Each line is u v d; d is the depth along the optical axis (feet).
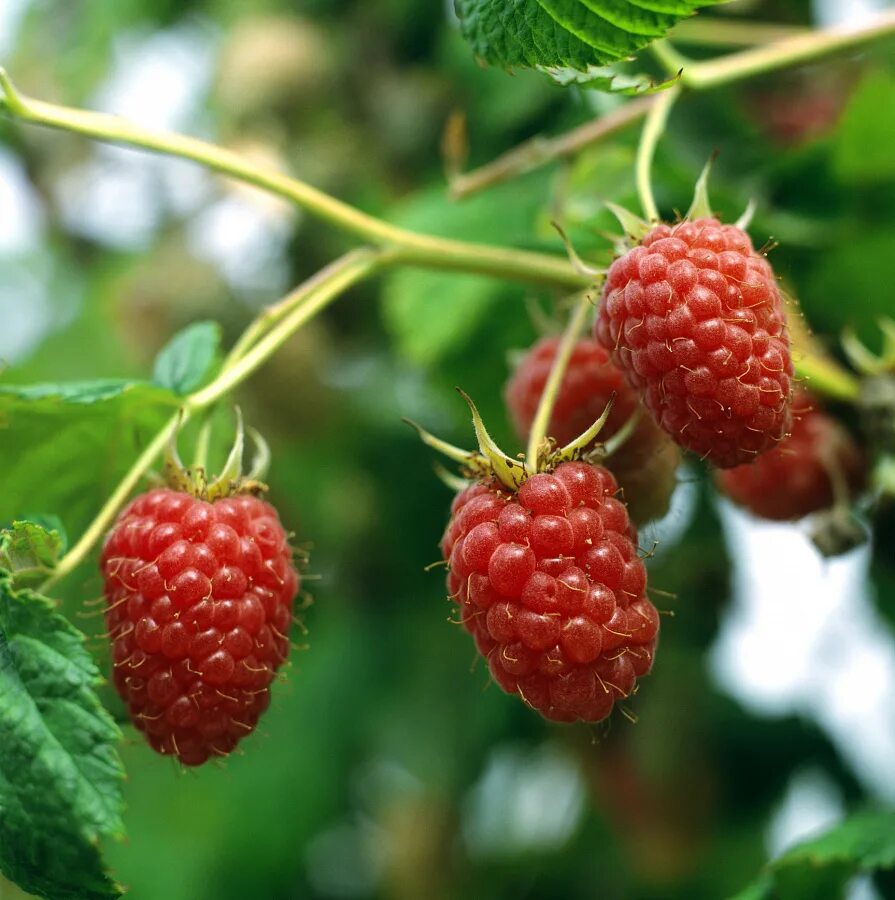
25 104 0.85
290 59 1.37
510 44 0.83
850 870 0.96
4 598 0.79
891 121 1.05
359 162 1.36
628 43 0.82
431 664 1.42
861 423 0.97
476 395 1.19
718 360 0.78
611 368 0.88
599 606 0.78
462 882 1.48
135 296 1.49
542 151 1.02
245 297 1.46
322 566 1.44
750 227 1.05
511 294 1.15
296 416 1.37
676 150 1.12
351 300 1.40
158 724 0.81
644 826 1.32
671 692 1.28
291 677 1.46
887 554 1.01
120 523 0.83
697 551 1.25
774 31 1.14
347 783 1.43
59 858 0.78
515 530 0.78
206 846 1.44
